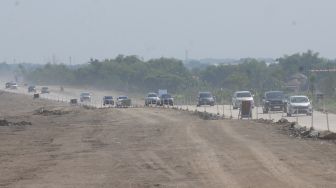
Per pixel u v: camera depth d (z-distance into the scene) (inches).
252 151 2628.0
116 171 2112.5
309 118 5423.2
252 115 5925.2
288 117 5679.1
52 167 2282.2
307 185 1691.7
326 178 1828.2
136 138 3503.9
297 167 2090.3
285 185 1696.6
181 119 5393.7
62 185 1815.9
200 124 4525.1
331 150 2630.4
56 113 7150.6
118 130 4210.1
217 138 3336.6
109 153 2723.9
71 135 3939.5
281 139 3228.3
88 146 3115.2
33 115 6914.4
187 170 2076.8
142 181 1856.5
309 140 3164.4
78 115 6628.9
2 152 2952.8
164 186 1742.1
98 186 1782.7
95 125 4894.2
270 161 2267.5
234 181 1796.3
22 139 3730.3
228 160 2324.1
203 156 2480.3
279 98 6584.6
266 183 1740.9
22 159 2613.2
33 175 2062.0
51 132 4259.4
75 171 2140.7
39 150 3014.3
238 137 3378.4
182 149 2795.3
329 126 4271.7
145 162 2349.9
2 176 2047.2
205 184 1759.4
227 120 4987.7
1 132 4308.6
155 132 3914.9
